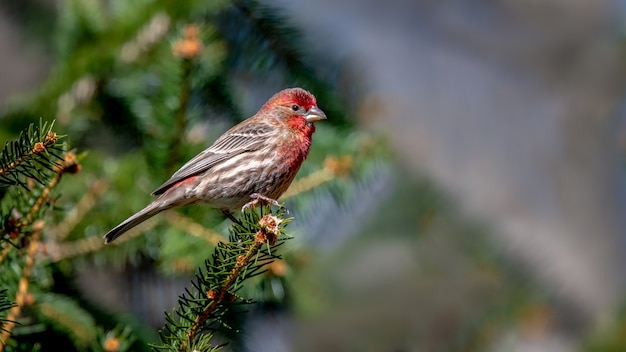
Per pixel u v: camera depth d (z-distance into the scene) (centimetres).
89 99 1197
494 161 1758
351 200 1109
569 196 1755
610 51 1873
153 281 1239
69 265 1027
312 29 1218
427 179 1473
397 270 1489
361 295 1477
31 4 1481
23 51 1540
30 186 798
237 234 748
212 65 1130
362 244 1465
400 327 1484
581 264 1662
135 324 1062
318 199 1084
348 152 1116
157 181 1049
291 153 1065
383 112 1255
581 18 1859
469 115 1795
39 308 972
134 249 1035
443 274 1497
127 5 1184
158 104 1040
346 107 1222
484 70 1834
